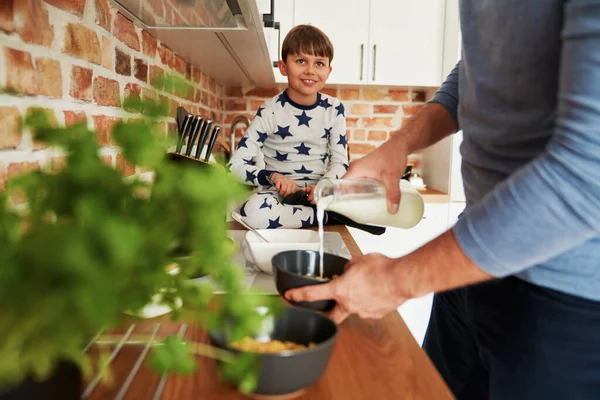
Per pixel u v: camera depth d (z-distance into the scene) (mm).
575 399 710
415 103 3027
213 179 339
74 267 268
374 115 3027
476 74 773
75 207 322
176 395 507
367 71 2719
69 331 314
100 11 966
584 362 699
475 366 953
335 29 2674
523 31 652
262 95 2990
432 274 573
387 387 538
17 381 337
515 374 748
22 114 683
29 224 349
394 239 2625
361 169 1001
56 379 369
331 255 852
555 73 641
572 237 502
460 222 566
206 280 806
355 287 623
